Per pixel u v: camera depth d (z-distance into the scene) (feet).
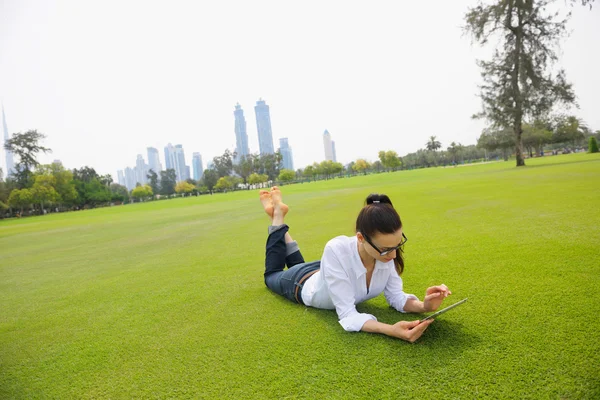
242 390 4.79
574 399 3.90
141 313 8.52
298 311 7.42
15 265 18.89
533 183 33.17
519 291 7.07
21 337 7.84
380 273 6.48
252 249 16.05
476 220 16.47
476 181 45.52
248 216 34.09
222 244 18.35
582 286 6.93
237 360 5.62
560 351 4.83
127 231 31.73
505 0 77.00
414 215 20.49
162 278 12.04
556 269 8.09
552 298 6.53
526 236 11.82
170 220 38.99
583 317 5.68
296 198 54.85
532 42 78.13
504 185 34.55
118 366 5.90
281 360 5.46
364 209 5.88
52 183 193.67
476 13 81.05
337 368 5.07
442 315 6.41
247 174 359.46
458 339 5.47
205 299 9.02
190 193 329.31
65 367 6.09
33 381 5.72
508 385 4.27
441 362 4.91
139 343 6.73
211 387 4.95
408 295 6.68
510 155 263.49
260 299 8.51
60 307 9.93
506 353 4.94
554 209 16.90
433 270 9.22
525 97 79.61
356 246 6.27
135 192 302.25
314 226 21.21
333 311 7.21
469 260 9.75
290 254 8.98
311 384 4.75
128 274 13.42
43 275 15.33
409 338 5.37
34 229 50.06
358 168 351.87
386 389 4.46
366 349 5.49
